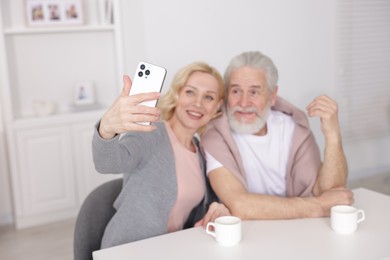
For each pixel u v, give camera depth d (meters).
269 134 1.90
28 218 3.58
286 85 4.21
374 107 4.66
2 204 3.70
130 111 1.23
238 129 1.84
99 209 1.68
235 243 1.37
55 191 3.63
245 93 1.80
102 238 1.65
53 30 3.64
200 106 1.67
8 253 3.13
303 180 1.86
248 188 1.88
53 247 3.20
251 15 3.99
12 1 3.67
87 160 3.71
